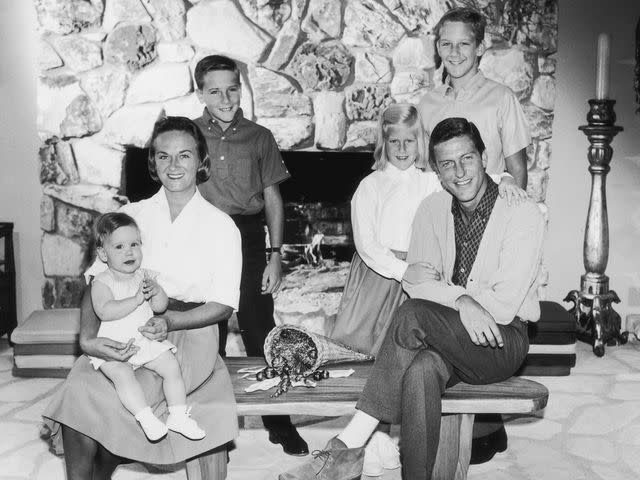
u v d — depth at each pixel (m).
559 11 4.35
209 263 2.45
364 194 2.80
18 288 4.41
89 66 4.12
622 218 4.53
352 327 2.79
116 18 4.10
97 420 2.26
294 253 4.50
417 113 2.75
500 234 2.49
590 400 3.57
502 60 4.29
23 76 4.20
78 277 4.27
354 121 4.32
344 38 4.25
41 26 4.09
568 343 3.83
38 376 3.80
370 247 2.72
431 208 2.63
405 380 2.32
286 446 3.05
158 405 2.33
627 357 4.17
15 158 4.28
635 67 4.40
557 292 4.59
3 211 4.33
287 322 4.44
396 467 2.87
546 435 3.21
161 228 2.46
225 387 2.42
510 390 2.46
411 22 4.25
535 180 4.40
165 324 2.30
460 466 2.61
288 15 4.19
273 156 3.10
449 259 2.58
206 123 3.01
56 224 4.25
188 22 4.14
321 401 2.40
